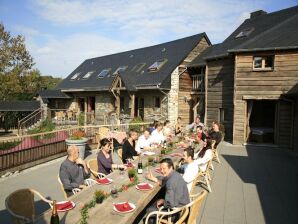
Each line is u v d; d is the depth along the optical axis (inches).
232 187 291.6
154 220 172.4
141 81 790.5
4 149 348.8
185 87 788.6
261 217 218.8
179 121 525.0
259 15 749.3
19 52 1307.8
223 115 650.8
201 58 781.9
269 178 327.6
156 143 366.6
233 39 698.2
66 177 206.2
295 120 516.1
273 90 546.0
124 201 156.9
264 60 558.6
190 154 218.4
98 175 236.1
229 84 634.2
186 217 163.3
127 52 1107.9
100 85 942.4
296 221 212.5
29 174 333.4
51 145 409.7
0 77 1234.6
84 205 147.3
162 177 208.8
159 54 909.2
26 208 157.4
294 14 642.8
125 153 292.8
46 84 1652.3
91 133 529.0
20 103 1075.3
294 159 438.6
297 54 525.0
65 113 977.5
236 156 457.4
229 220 212.7
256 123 734.5
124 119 761.0
